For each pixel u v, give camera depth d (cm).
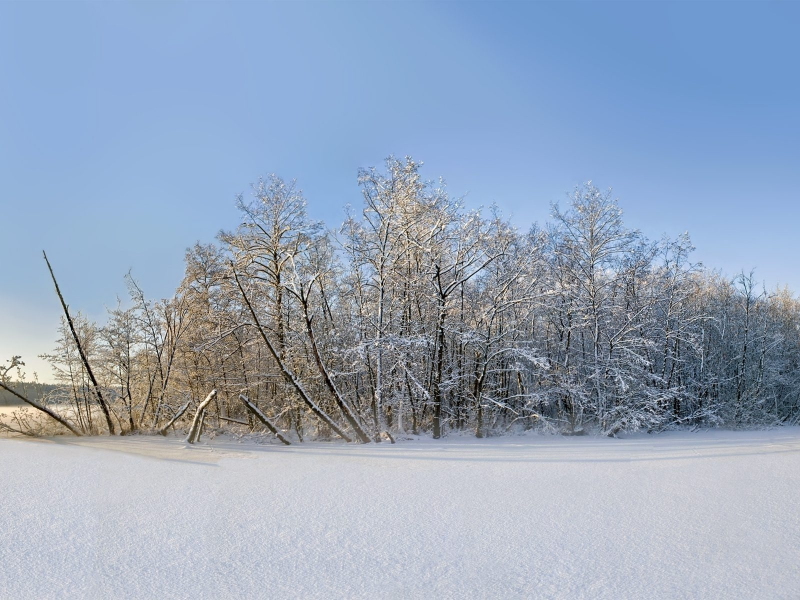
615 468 988
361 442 1451
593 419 2033
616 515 669
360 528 607
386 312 1833
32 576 470
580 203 2152
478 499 738
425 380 1861
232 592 445
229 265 1518
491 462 1046
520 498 746
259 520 630
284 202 1830
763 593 449
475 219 1834
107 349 1717
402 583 465
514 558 524
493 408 1959
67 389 1661
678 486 835
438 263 1800
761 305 2828
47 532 574
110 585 455
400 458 1094
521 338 2164
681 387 2211
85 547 536
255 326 1684
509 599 436
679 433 2028
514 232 1988
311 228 1783
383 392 1766
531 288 2016
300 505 694
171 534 577
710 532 606
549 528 615
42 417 1557
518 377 2159
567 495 767
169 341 1769
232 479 836
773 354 2802
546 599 437
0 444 1110
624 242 2092
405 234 1731
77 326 1695
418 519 642
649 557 529
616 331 2142
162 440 1388
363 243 1828
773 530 615
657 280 2272
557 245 2175
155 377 1750
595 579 476
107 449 1081
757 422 2403
